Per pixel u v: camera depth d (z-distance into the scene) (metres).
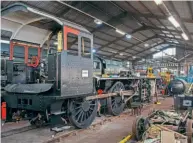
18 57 9.05
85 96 6.13
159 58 33.22
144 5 11.74
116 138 5.62
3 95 5.88
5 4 9.20
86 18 15.14
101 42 21.83
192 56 30.66
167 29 17.16
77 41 5.77
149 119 5.98
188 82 14.47
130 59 32.81
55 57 5.31
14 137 5.40
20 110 5.98
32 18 5.57
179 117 6.30
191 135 4.69
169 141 4.03
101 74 8.56
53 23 5.86
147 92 12.03
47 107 5.10
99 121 7.23
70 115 5.73
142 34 22.14
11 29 5.93
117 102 8.73
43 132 5.85
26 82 6.39
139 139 5.36
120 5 14.34
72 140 5.39
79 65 5.77
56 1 11.48
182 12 9.96
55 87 5.18
